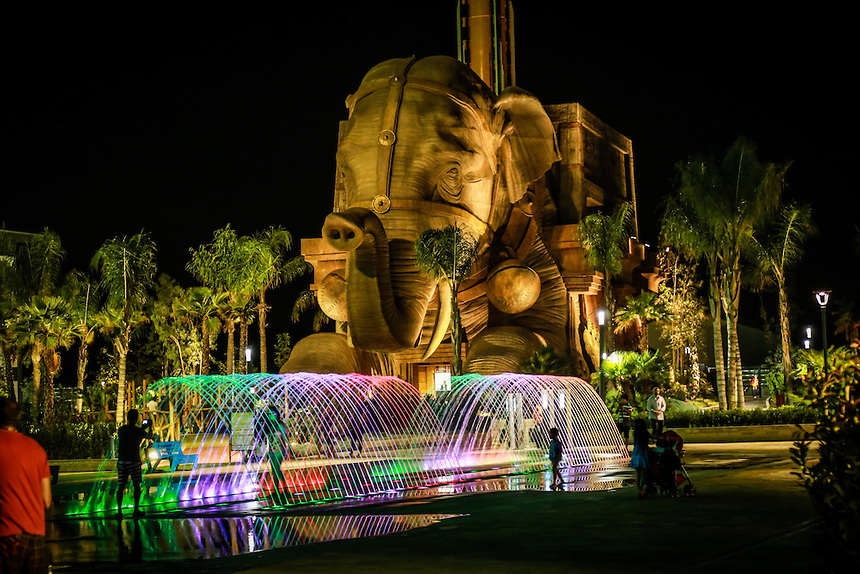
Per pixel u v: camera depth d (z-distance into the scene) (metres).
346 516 14.27
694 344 51.34
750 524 12.16
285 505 16.14
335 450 23.42
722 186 39.12
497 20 34.22
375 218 19.08
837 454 6.57
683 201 40.66
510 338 26.41
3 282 46.66
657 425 26.52
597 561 9.73
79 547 11.90
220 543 11.93
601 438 27.95
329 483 19.02
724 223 39.47
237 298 47.78
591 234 30.80
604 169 35.16
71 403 50.75
